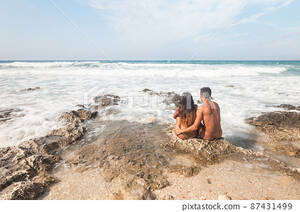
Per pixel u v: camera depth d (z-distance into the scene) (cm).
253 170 270
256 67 2144
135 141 370
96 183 248
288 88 919
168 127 448
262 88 924
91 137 392
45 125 444
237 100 690
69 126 430
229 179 251
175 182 247
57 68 1909
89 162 298
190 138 338
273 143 363
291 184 237
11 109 551
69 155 322
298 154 316
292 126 436
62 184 247
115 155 316
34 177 261
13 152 318
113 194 227
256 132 418
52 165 291
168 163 292
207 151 311
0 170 270
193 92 827
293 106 585
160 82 1123
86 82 1081
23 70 1670
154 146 348
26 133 397
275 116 491
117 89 891
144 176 258
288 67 2228
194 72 1633
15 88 855
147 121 489
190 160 300
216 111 322
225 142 328
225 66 2280
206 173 266
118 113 557
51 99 676
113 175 263
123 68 1942
